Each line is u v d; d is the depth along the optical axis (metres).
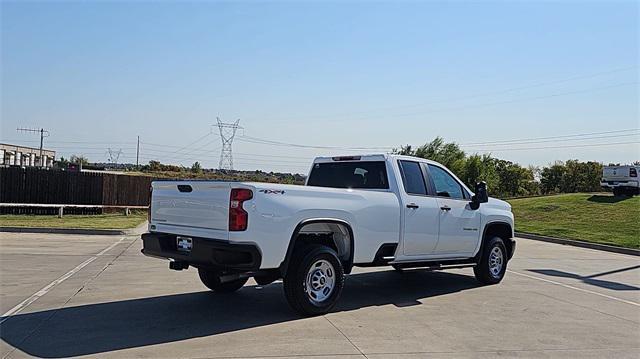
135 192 30.02
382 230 8.41
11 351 5.71
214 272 7.31
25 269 11.03
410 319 7.51
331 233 8.20
